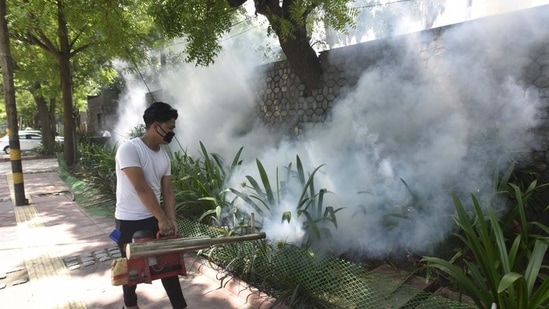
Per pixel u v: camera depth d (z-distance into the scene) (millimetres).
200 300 3018
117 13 8117
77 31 9898
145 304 2947
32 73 10859
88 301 3057
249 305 2902
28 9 8000
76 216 5660
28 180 9453
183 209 4402
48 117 17812
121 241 2426
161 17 5078
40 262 3881
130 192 2396
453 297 2709
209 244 2352
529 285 1992
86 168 8633
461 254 2795
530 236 2666
